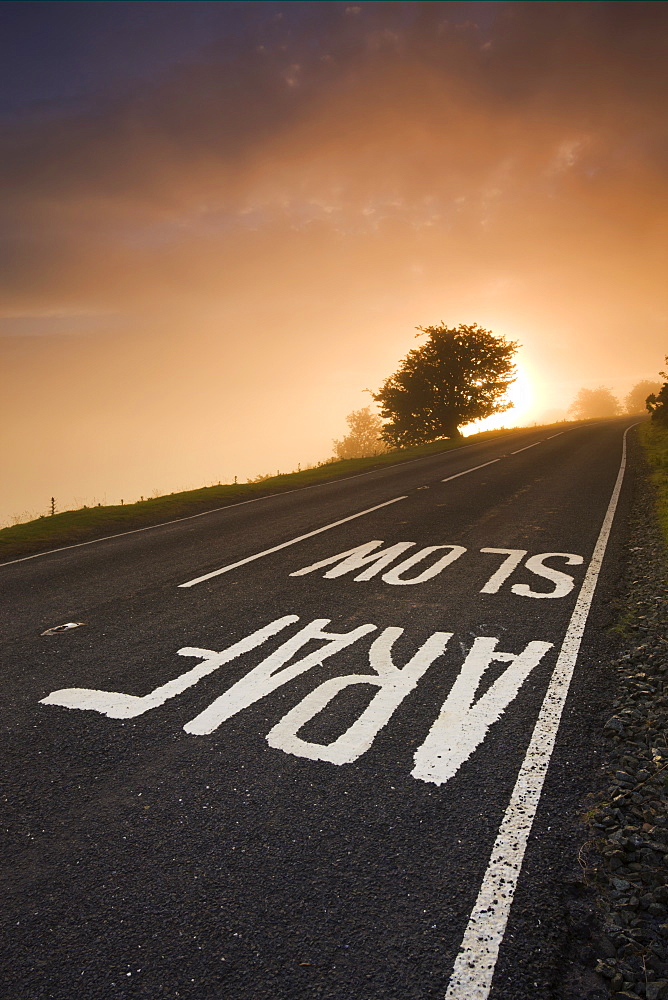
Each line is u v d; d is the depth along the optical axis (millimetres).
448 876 2443
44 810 2951
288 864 2529
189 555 8969
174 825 2805
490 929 2182
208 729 3676
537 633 5074
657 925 2184
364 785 3068
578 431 40031
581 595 6059
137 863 2562
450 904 2299
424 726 3631
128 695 4180
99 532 12031
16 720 3881
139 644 5180
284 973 2023
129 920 2260
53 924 2252
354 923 2219
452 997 1926
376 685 4195
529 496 12914
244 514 13094
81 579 7801
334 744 3461
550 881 2406
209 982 1998
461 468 20266
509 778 3102
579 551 7918
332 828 2750
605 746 3393
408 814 2836
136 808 2943
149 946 2143
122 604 6465
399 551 8391
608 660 4531
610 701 3910
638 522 9641
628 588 6250
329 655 4750
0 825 2848
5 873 2529
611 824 2729
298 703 3967
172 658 4820
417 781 3092
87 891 2412
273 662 4656
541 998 1919
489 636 5031
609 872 2447
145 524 12773
